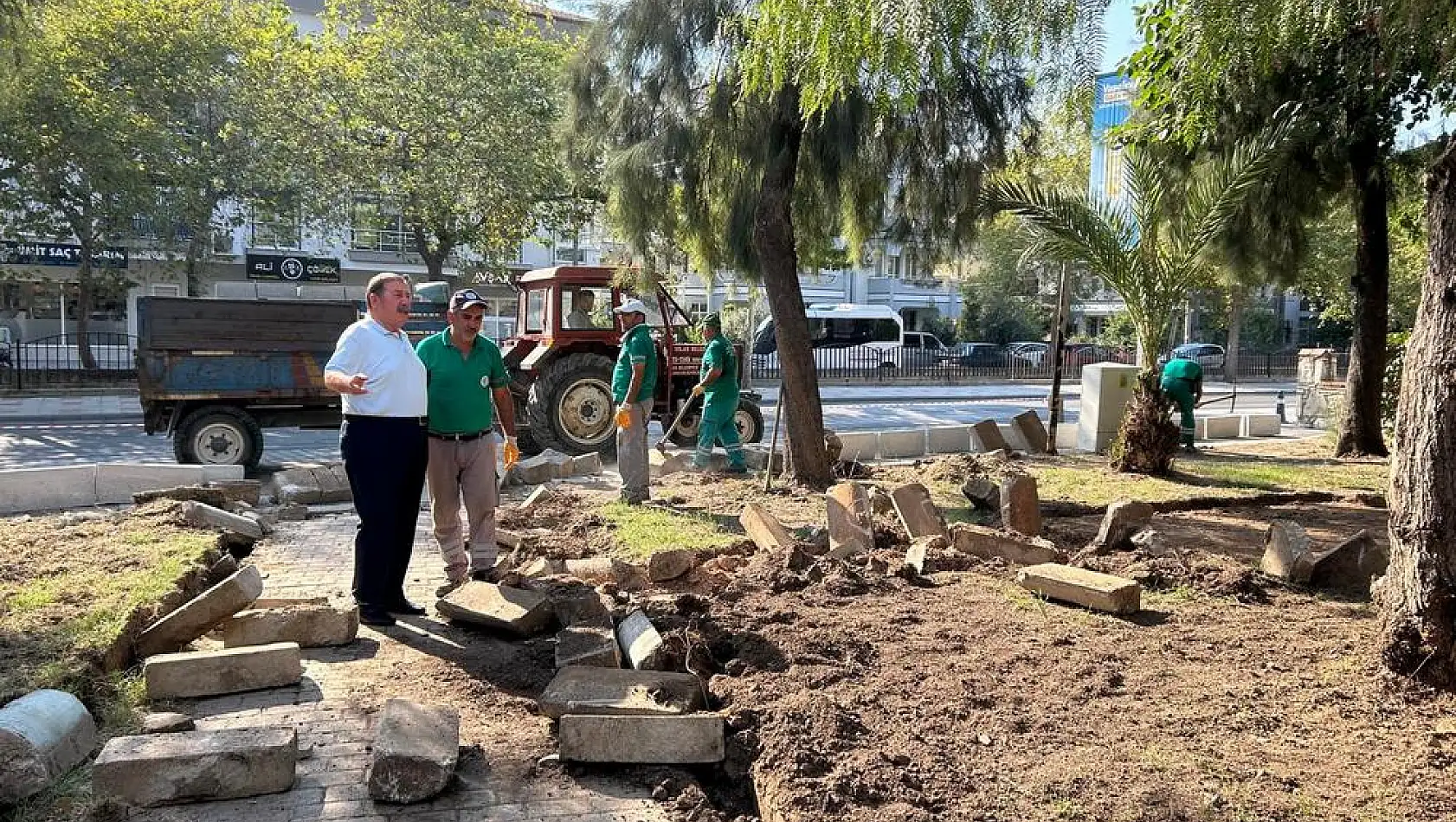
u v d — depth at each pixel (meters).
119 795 3.09
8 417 18.05
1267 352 43.81
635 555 6.35
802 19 4.55
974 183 9.53
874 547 6.49
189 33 22.73
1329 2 6.03
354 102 22.69
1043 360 37.62
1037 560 6.16
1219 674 4.09
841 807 2.94
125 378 24.66
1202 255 11.43
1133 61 8.26
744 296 26.67
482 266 26.91
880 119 4.74
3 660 4.04
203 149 24.02
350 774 3.39
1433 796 2.97
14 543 6.23
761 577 5.61
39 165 21.81
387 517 5.14
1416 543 3.88
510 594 5.06
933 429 13.38
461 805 3.21
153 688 4.03
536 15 25.03
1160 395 10.49
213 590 4.60
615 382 8.27
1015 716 3.62
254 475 11.19
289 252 35.88
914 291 58.38
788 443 9.74
